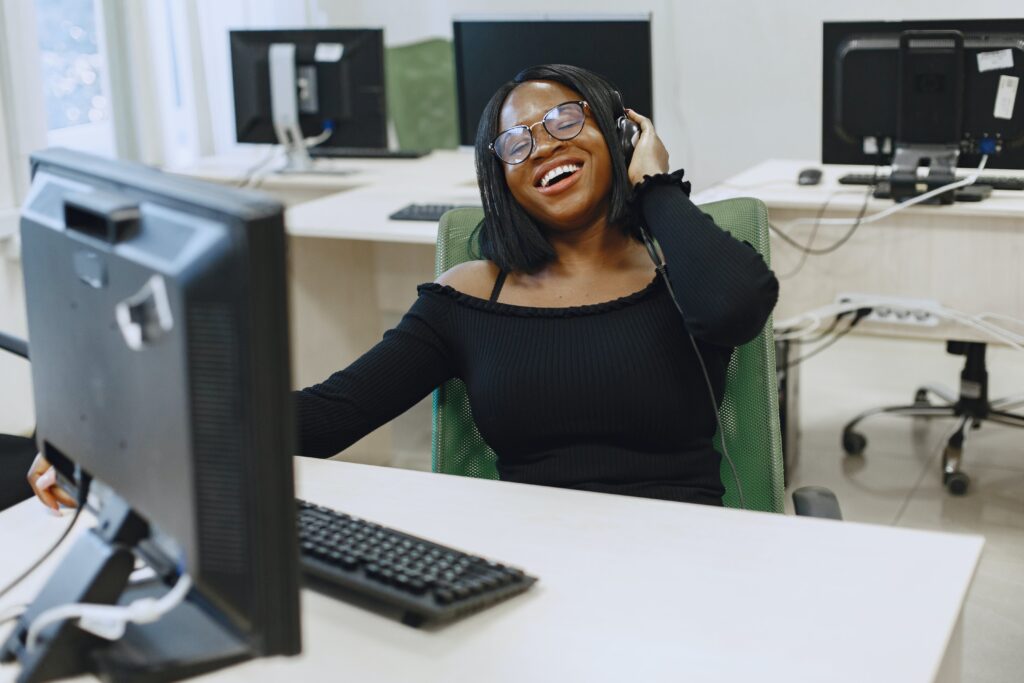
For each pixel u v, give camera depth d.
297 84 3.92
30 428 3.89
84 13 4.25
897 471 3.30
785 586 1.19
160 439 0.93
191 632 1.06
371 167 4.00
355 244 3.50
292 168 3.97
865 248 2.96
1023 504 3.05
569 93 1.67
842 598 1.16
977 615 2.50
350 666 1.07
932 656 1.06
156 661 1.01
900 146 2.93
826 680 1.02
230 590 0.90
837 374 4.14
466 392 1.74
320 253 3.36
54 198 1.12
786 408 3.15
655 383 1.58
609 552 1.28
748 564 1.24
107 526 1.06
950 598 1.16
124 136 4.45
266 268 0.85
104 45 4.29
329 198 3.45
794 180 3.26
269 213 0.85
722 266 1.56
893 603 1.15
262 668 1.07
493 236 1.70
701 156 5.20
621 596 1.18
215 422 0.88
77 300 1.04
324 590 1.20
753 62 4.99
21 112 3.78
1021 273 2.83
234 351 0.86
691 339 1.61
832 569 1.22
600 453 1.60
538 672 1.05
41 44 4.09
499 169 1.68
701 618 1.13
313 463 1.58
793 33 4.89
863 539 1.29
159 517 0.95
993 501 3.08
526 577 1.20
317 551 1.22
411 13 5.57
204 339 0.87
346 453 3.33
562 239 1.70
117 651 1.03
